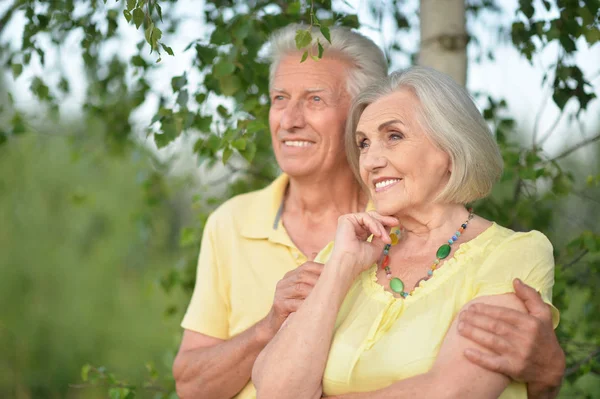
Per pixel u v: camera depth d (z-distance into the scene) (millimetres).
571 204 3434
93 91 3910
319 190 2566
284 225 2609
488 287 1855
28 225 9211
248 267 2520
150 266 8594
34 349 9422
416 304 1914
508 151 2998
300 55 2533
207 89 2953
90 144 4211
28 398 9172
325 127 2488
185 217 4316
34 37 3049
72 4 3066
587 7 2500
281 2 3092
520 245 1920
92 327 9359
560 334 2971
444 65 2877
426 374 1781
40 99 3266
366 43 2578
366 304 1990
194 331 2520
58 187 8961
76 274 10125
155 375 3217
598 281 3170
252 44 2789
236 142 2604
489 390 1764
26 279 10125
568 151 2877
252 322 2467
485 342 1774
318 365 1908
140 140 3844
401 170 1983
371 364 1880
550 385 1843
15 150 8211
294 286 2176
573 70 2631
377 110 2027
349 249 2002
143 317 9250
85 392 9148
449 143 1963
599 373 2902
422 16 2938
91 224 9000
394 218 2025
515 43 2771
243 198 2686
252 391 2342
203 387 2377
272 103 2598
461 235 2016
